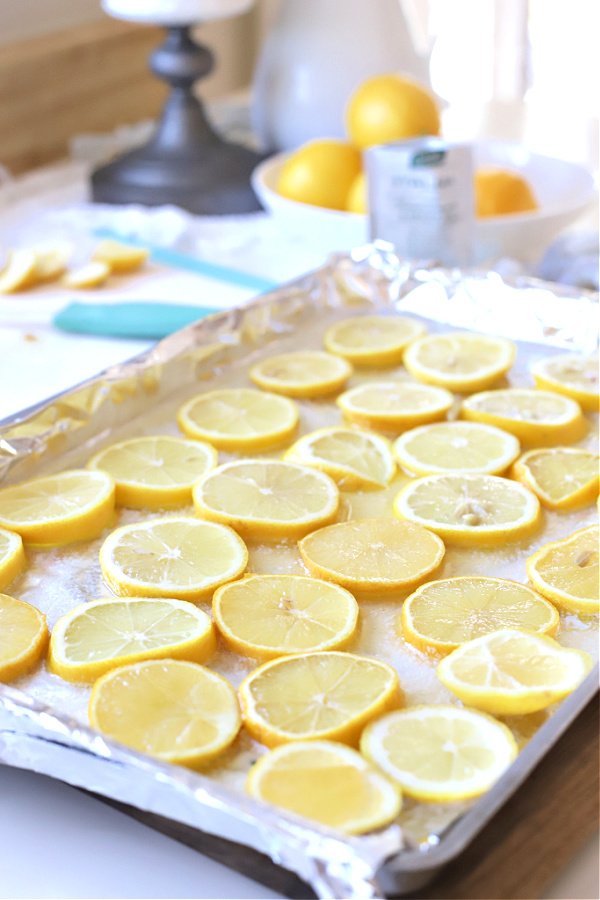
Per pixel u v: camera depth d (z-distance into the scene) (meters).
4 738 0.64
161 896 0.63
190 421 0.83
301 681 0.67
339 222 1.01
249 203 1.12
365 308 0.95
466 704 0.67
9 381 0.89
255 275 1.02
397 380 0.89
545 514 0.78
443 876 0.61
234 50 1.54
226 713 0.66
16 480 0.79
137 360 0.85
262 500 0.77
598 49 1.84
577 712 0.64
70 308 0.95
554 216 1.00
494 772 0.63
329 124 1.17
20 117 1.17
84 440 0.82
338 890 0.58
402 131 1.05
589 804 0.63
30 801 0.66
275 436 0.83
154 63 1.11
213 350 0.88
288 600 0.71
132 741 0.65
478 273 0.91
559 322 0.89
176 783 0.60
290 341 0.92
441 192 0.94
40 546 0.76
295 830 0.59
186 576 0.73
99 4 1.27
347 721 0.65
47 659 0.70
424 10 1.79
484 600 0.71
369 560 0.74
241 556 0.74
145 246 1.05
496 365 0.87
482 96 1.91
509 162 1.14
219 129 1.27
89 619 0.70
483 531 0.75
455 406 0.86
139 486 0.78
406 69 1.19
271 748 0.65
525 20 1.84
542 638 0.69
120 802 0.65
